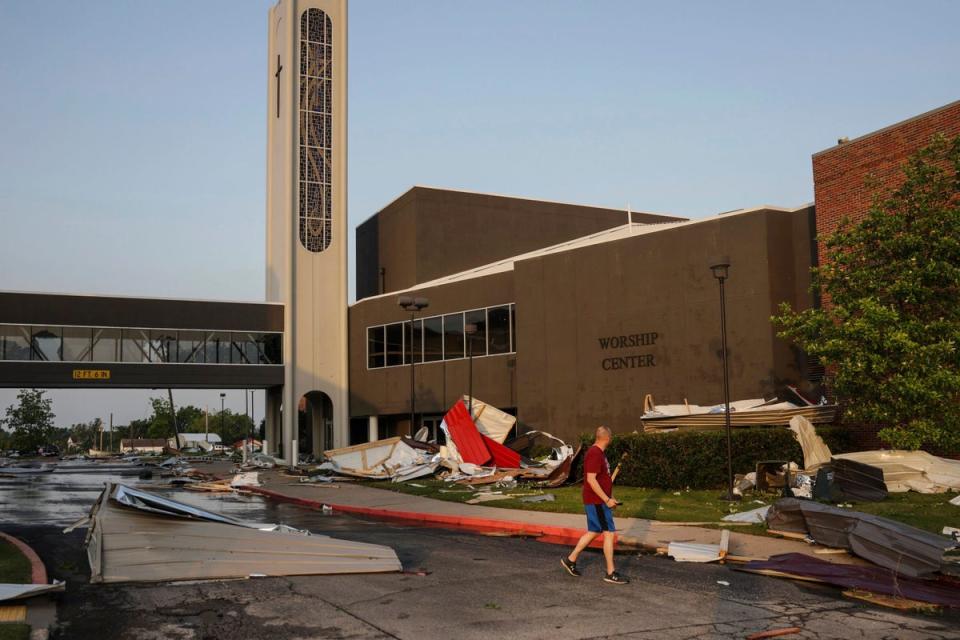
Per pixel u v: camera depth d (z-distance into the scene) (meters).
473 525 16.80
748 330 25.97
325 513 20.33
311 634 7.35
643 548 12.65
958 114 20.56
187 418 151.62
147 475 36.47
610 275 30.33
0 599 8.13
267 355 47.41
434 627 7.59
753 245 26.09
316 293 48.09
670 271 28.31
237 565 9.86
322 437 51.31
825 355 18.61
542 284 33.00
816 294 25.25
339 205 49.12
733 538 12.90
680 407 25.38
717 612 8.23
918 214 18.78
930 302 18.06
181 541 9.72
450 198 50.81
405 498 22.55
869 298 17.91
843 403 21.28
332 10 50.47
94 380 43.88
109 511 9.51
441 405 40.00
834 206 23.80
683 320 27.80
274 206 50.81
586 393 30.86
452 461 28.17
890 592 9.00
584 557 11.86
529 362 33.28
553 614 8.12
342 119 49.84
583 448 24.45
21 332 42.81
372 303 45.88
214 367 46.19
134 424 174.12
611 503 9.87
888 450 19.58
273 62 51.81
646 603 8.63
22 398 111.75
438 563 11.27
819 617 8.04
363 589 9.27
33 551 11.95
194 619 7.83
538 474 23.95
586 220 55.19
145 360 44.91
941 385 16.97
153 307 45.31
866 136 22.97
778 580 9.94
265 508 21.88
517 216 52.78
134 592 8.97
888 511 15.17
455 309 39.59
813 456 19.94
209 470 42.31
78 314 43.75
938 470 18.25
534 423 32.88
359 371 46.91
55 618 7.86
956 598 8.85
